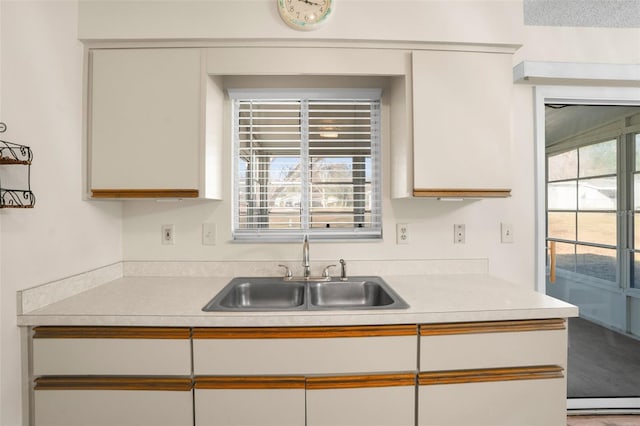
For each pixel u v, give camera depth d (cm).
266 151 198
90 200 161
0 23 115
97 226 166
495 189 163
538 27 187
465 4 162
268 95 192
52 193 138
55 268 140
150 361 125
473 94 163
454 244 192
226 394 125
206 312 127
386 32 160
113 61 156
